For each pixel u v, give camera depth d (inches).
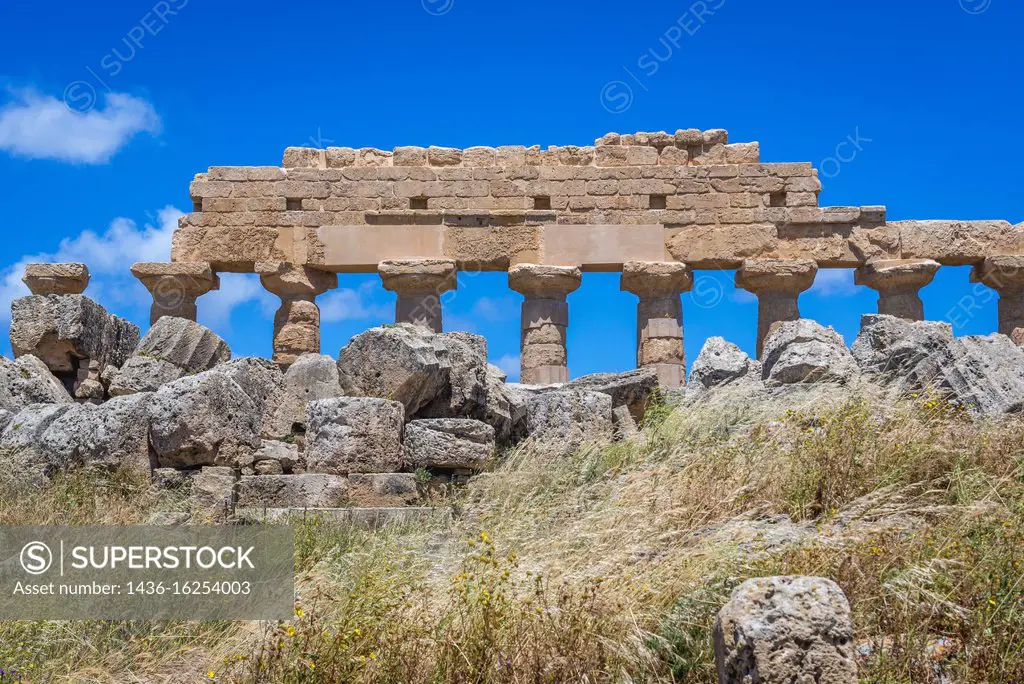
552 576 269.0
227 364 436.8
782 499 327.6
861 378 470.0
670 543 297.9
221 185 961.5
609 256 946.7
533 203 956.6
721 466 356.8
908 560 253.9
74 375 572.7
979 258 964.0
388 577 270.2
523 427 502.9
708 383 573.6
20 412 428.5
